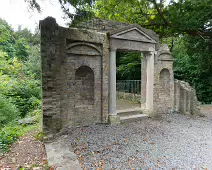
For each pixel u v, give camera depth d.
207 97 14.02
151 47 8.02
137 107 9.41
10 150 4.76
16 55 19.28
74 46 6.08
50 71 5.47
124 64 15.62
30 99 11.62
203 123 7.61
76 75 6.44
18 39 20.34
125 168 3.58
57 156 3.92
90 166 3.60
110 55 6.87
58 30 5.59
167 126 6.98
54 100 5.60
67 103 6.03
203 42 10.57
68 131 5.87
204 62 12.12
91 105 6.68
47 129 5.49
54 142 4.99
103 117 6.84
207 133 6.18
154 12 10.76
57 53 5.60
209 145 5.02
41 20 5.31
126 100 12.53
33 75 14.81
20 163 3.96
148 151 4.50
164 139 5.45
